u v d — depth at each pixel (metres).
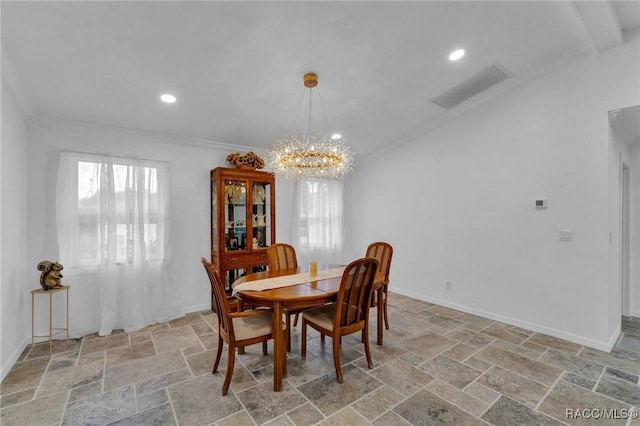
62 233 2.96
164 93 2.76
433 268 4.13
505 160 3.30
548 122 2.96
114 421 1.77
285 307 2.16
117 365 2.44
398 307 3.95
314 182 5.09
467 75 3.01
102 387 2.12
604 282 2.61
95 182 3.14
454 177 3.84
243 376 2.25
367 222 5.29
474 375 2.25
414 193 4.41
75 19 1.87
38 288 2.89
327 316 2.40
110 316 3.12
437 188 4.06
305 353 2.59
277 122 3.61
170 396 2.01
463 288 3.75
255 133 3.84
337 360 2.17
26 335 2.81
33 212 2.88
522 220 3.16
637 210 3.39
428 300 4.19
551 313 2.95
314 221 5.09
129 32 2.01
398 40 2.39
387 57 2.59
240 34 2.13
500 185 3.35
